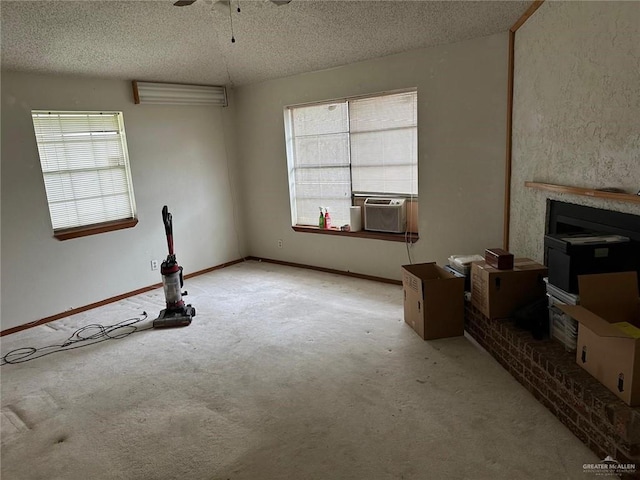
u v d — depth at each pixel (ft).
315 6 10.27
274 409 8.05
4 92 11.84
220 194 17.94
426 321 10.30
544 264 9.50
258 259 19.17
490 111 11.85
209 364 9.93
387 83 13.67
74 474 6.74
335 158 15.79
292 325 11.81
